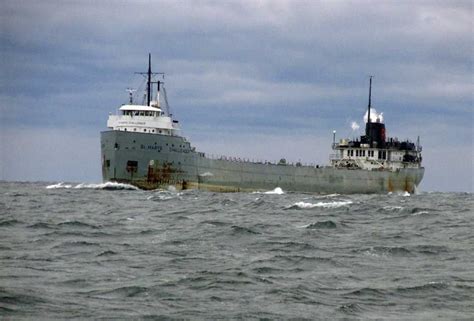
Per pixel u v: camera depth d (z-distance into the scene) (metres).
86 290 66.25
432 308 63.34
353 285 70.56
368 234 109.56
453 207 174.62
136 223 120.00
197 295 65.25
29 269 74.69
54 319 57.38
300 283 70.31
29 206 154.50
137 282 69.44
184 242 96.31
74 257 82.75
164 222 122.62
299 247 93.19
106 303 62.00
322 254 88.19
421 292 68.12
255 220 128.38
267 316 59.25
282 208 157.00
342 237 105.62
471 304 64.81
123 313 59.16
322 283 71.19
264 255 86.56
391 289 68.69
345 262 82.88
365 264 82.12
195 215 138.00
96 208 151.00
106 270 75.12
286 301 63.66
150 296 64.50
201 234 104.88
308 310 61.34
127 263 79.31
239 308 61.31
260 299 64.25
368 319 59.47
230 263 80.06
